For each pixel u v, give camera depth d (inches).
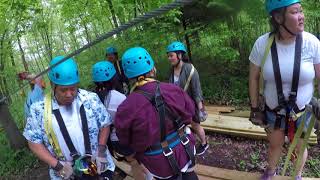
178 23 296.7
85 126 100.7
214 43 291.4
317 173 158.9
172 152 94.5
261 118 123.6
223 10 282.2
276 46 109.0
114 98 131.5
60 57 97.4
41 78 181.0
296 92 110.6
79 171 100.7
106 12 305.0
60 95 97.3
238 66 309.6
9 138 239.5
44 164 221.5
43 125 98.3
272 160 137.6
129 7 273.9
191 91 158.6
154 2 267.1
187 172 102.7
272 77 111.7
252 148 191.8
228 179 158.4
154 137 92.3
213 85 293.6
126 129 92.9
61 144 99.4
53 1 317.4
